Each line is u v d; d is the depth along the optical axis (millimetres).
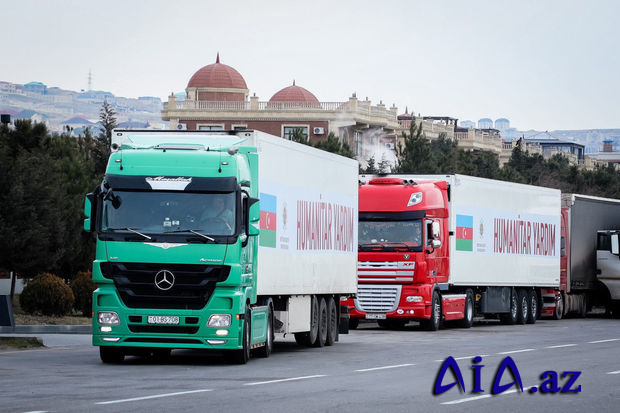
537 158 124625
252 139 29047
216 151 27000
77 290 46000
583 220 64250
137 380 22812
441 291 48281
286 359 29531
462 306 49562
